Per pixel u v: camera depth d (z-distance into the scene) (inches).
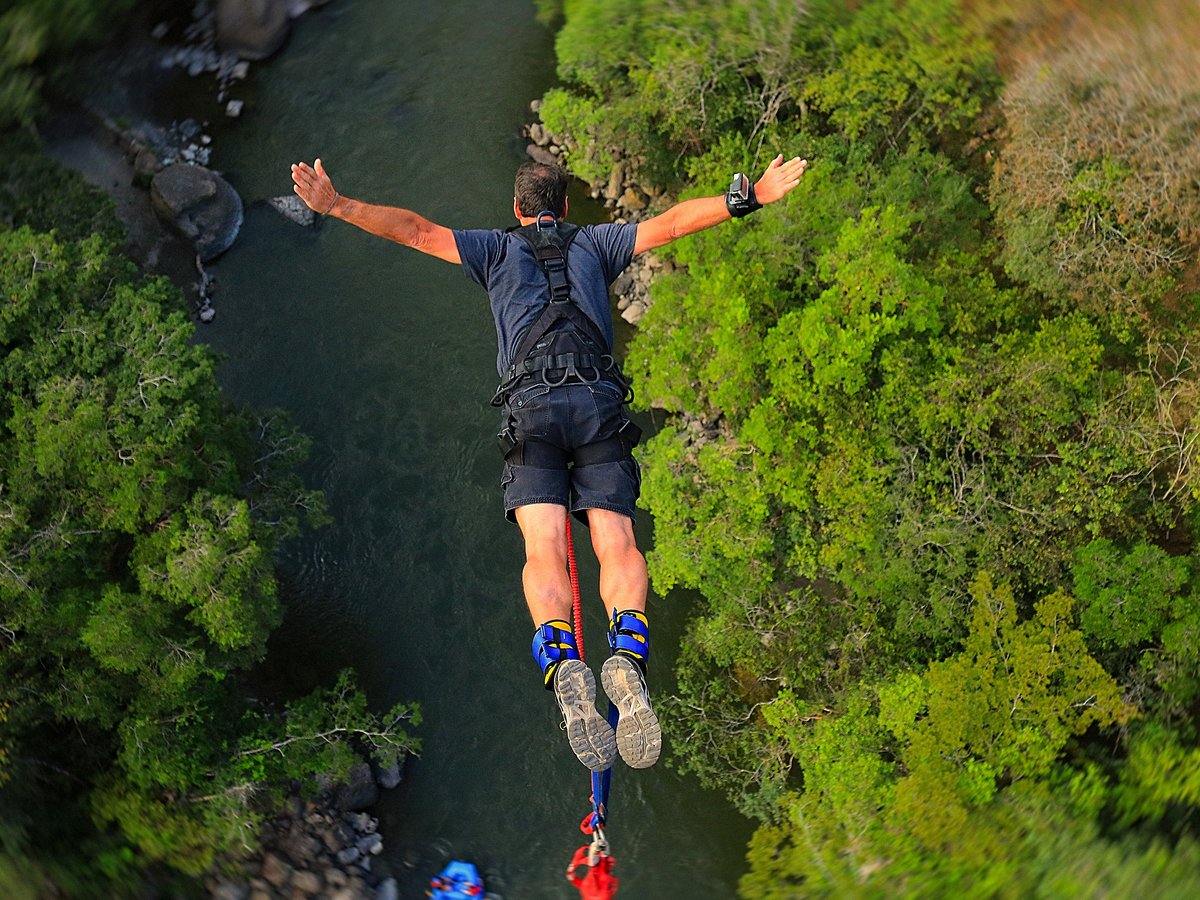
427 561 813.9
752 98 885.2
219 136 997.2
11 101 841.5
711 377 724.0
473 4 1090.7
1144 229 739.4
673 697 742.5
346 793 709.3
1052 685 665.0
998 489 712.4
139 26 1007.6
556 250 207.8
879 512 697.0
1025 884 589.6
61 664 631.2
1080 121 755.4
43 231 737.6
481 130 1003.9
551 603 190.9
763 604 734.5
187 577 593.9
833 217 766.5
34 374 626.2
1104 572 668.1
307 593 802.8
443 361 895.1
